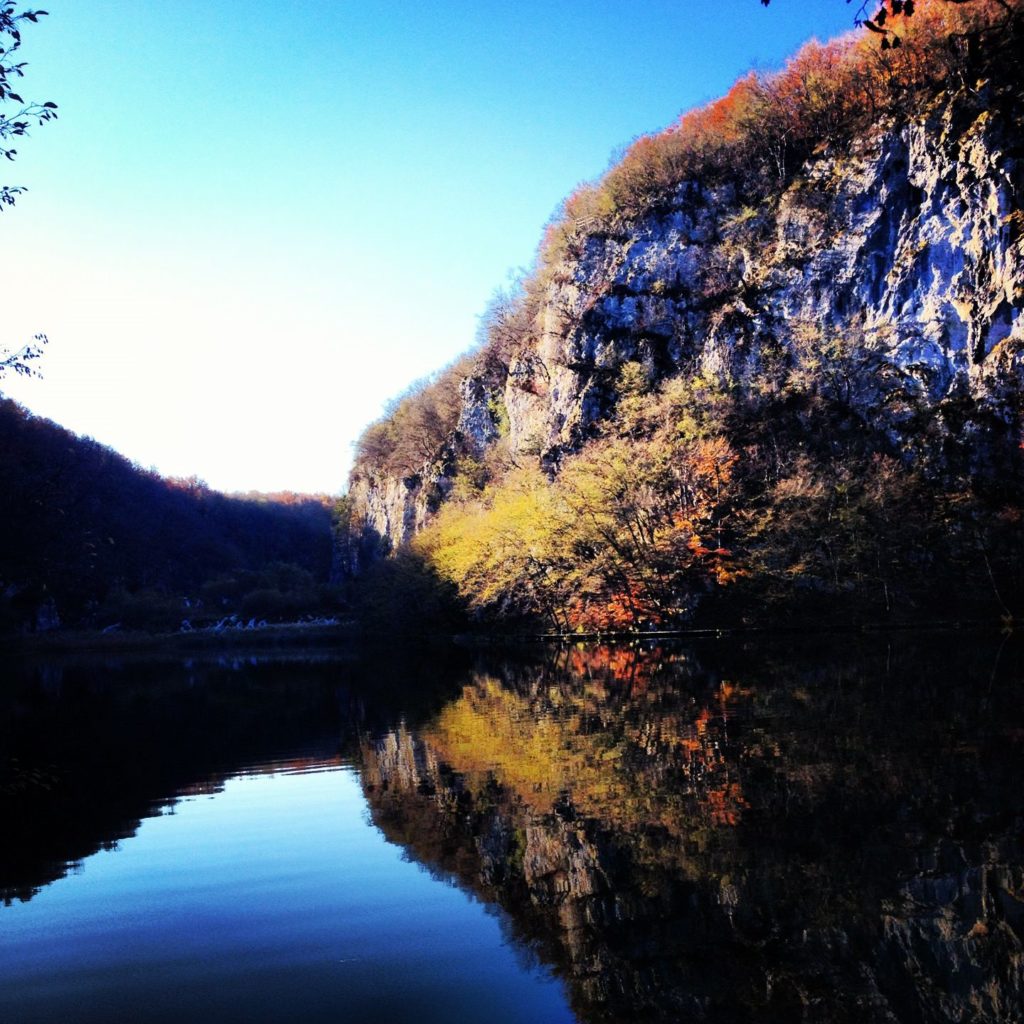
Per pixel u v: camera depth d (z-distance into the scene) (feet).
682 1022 21.04
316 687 126.41
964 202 209.87
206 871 35.47
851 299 238.27
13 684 163.32
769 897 28.50
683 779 45.83
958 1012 20.90
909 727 56.03
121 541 538.06
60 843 41.01
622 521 207.92
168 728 84.53
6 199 38.04
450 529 285.02
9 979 25.38
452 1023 21.90
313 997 23.62
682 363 268.82
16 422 374.63
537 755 56.54
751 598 197.16
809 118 282.36
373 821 42.34
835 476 207.62
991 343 200.64
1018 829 33.53
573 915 28.45
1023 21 23.29
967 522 191.62
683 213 295.48
